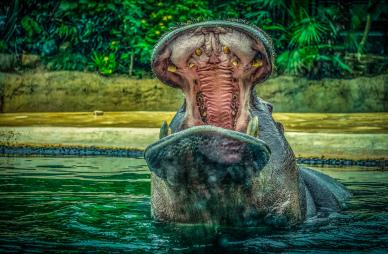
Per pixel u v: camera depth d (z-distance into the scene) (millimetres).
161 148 3969
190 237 4645
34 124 13344
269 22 19125
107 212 5676
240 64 4434
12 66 18422
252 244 4453
